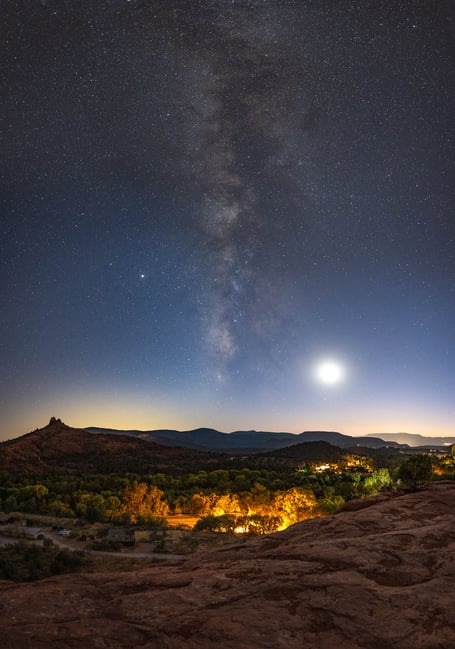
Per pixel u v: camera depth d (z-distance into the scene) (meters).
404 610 4.18
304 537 7.55
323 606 4.26
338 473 131.00
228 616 4.07
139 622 4.00
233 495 86.00
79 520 76.38
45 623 3.98
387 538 6.35
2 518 78.00
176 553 54.09
